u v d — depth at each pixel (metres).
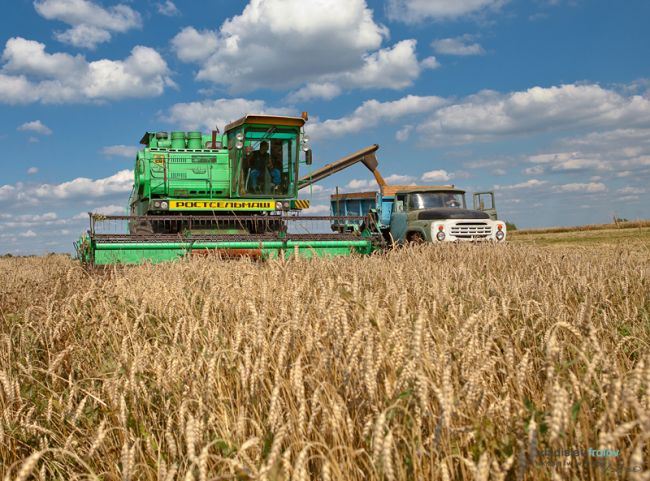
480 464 2.31
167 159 16.52
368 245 14.95
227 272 7.10
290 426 2.91
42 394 4.29
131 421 3.63
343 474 2.71
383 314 3.81
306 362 3.56
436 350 3.25
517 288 5.73
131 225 17.44
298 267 7.84
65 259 19.69
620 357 3.94
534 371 3.74
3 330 5.57
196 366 3.88
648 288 6.40
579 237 28.47
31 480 3.49
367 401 3.01
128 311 5.84
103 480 3.32
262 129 16.27
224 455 2.81
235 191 16.56
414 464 2.56
